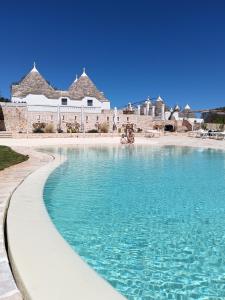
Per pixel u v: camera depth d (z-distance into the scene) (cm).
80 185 1159
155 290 437
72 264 430
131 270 497
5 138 3425
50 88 5209
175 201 937
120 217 771
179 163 1844
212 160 2009
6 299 348
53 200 930
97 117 4831
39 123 4391
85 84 5462
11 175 1126
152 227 700
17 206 704
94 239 625
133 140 3284
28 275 398
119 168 1614
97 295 356
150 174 1438
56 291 362
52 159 1661
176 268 502
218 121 5466
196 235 654
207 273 489
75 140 3384
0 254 465
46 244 496
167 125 5238
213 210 844
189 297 421
